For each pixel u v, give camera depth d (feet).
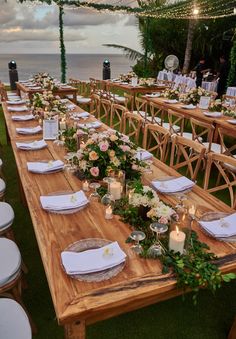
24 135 10.41
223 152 12.14
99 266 4.02
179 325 6.12
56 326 6.04
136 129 14.02
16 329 4.20
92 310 3.49
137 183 5.41
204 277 3.89
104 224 5.13
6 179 12.72
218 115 14.37
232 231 4.92
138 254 4.35
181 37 42.55
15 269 5.24
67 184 6.72
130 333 5.93
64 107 13.21
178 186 6.57
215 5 33.27
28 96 21.22
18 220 9.73
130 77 28.96
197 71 33.91
